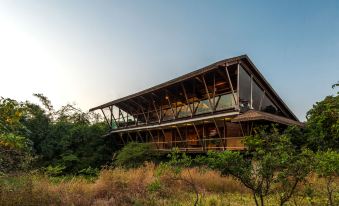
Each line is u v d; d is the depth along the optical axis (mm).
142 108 29469
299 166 5523
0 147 6102
